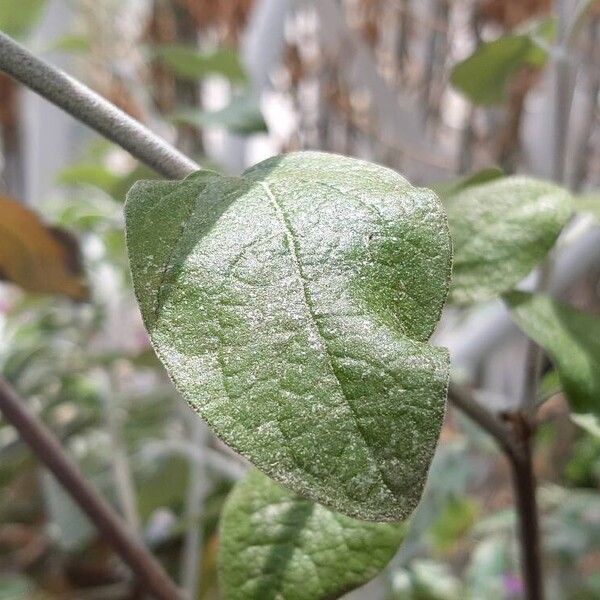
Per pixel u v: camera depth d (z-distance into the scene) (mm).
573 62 213
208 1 507
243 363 86
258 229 94
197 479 311
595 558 459
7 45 118
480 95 235
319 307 89
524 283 278
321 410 83
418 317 89
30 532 408
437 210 95
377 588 272
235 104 332
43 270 248
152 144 122
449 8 557
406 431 82
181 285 91
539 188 167
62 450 204
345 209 95
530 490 171
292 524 154
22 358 351
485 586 393
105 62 422
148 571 209
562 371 156
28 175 610
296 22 542
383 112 521
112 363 351
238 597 152
